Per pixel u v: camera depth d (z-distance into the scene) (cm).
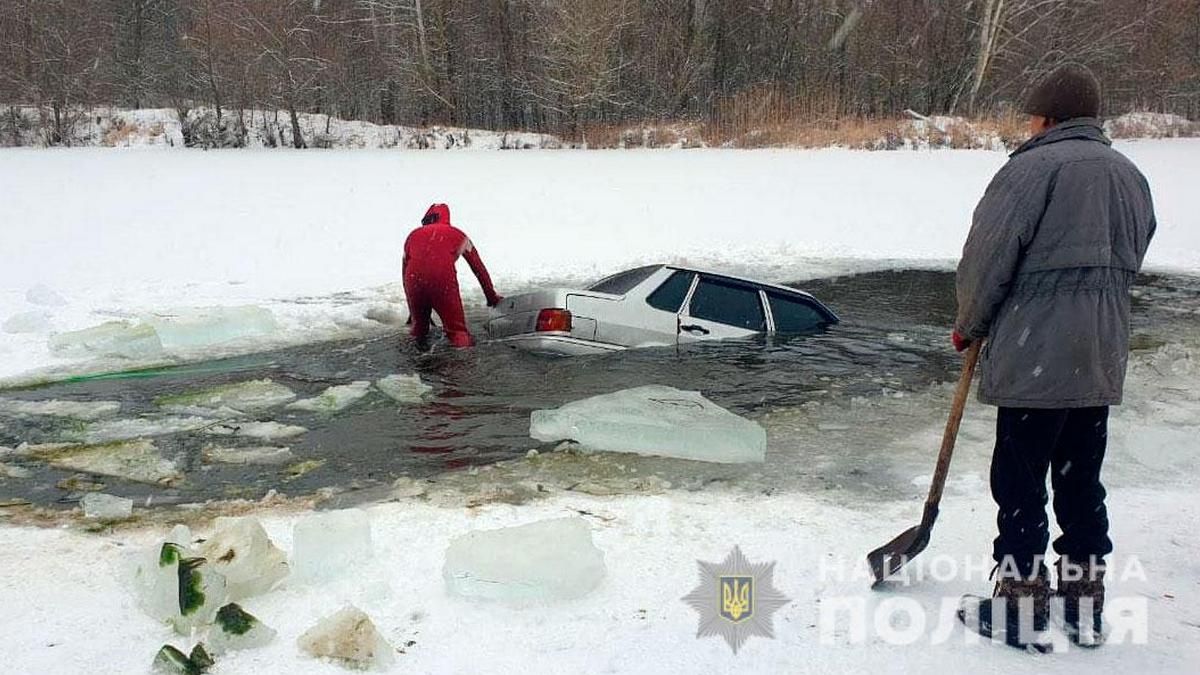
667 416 552
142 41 4184
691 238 1530
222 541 331
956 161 2745
